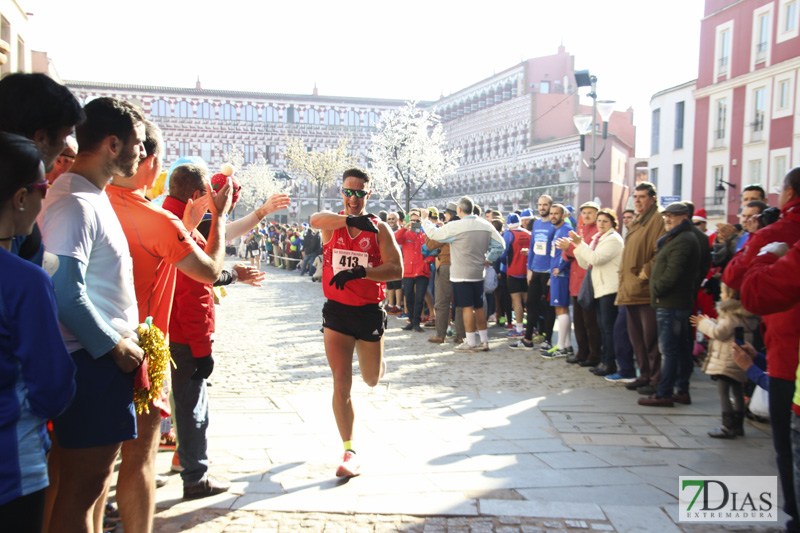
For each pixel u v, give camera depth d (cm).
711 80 3631
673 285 656
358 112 7650
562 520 369
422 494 409
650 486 434
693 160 3800
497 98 6209
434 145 3284
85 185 262
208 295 400
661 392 671
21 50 1694
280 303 1728
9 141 195
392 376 812
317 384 752
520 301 1155
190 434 398
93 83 7025
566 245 846
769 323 363
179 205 396
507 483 434
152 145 319
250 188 6544
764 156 3256
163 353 289
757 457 505
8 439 192
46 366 198
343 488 420
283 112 7481
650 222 738
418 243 1241
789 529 355
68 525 260
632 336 748
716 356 560
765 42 3250
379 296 477
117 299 271
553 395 718
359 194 468
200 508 385
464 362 916
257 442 526
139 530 305
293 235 3228
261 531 352
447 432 564
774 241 363
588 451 514
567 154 5025
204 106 7319
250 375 805
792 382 352
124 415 265
